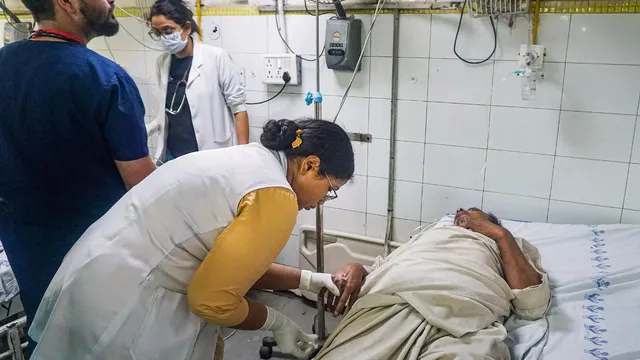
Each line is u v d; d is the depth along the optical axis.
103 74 1.30
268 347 2.31
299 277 1.53
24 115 1.29
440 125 2.46
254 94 2.86
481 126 2.38
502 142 2.36
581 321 1.59
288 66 2.65
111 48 3.17
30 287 1.44
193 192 1.12
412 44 2.42
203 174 1.13
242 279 1.05
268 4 2.71
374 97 2.55
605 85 2.13
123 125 1.33
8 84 1.29
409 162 2.57
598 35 2.09
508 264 1.71
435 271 1.54
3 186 1.37
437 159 2.50
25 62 1.28
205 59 2.54
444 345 1.37
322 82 2.66
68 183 1.36
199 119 2.55
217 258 1.03
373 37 2.48
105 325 1.12
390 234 2.70
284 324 1.33
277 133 1.18
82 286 1.13
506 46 2.24
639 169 2.16
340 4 2.38
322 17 2.56
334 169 1.17
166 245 1.13
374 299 1.50
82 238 1.22
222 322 1.08
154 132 2.64
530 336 1.52
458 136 2.44
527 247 1.89
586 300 1.70
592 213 2.28
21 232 1.40
